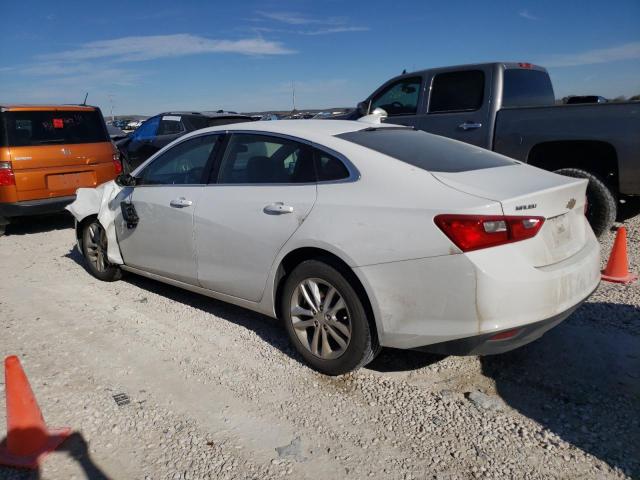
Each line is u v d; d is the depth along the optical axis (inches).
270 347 158.4
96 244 221.6
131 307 193.5
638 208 284.0
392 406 127.0
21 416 110.3
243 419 123.3
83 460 110.2
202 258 167.0
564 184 126.5
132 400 131.6
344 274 130.7
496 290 110.8
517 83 281.6
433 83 291.9
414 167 130.6
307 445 113.8
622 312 171.0
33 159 302.4
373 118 173.0
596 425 117.5
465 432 116.6
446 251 113.7
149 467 108.0
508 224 112.8
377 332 127.3
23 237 316.8
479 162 143.1
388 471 105.7
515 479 102.4
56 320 182.9
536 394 130.0
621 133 226.5
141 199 187.6
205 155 172.4
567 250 126.9
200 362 150.5
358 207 127.7
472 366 143.9
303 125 156.9
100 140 336.2
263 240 146.6
